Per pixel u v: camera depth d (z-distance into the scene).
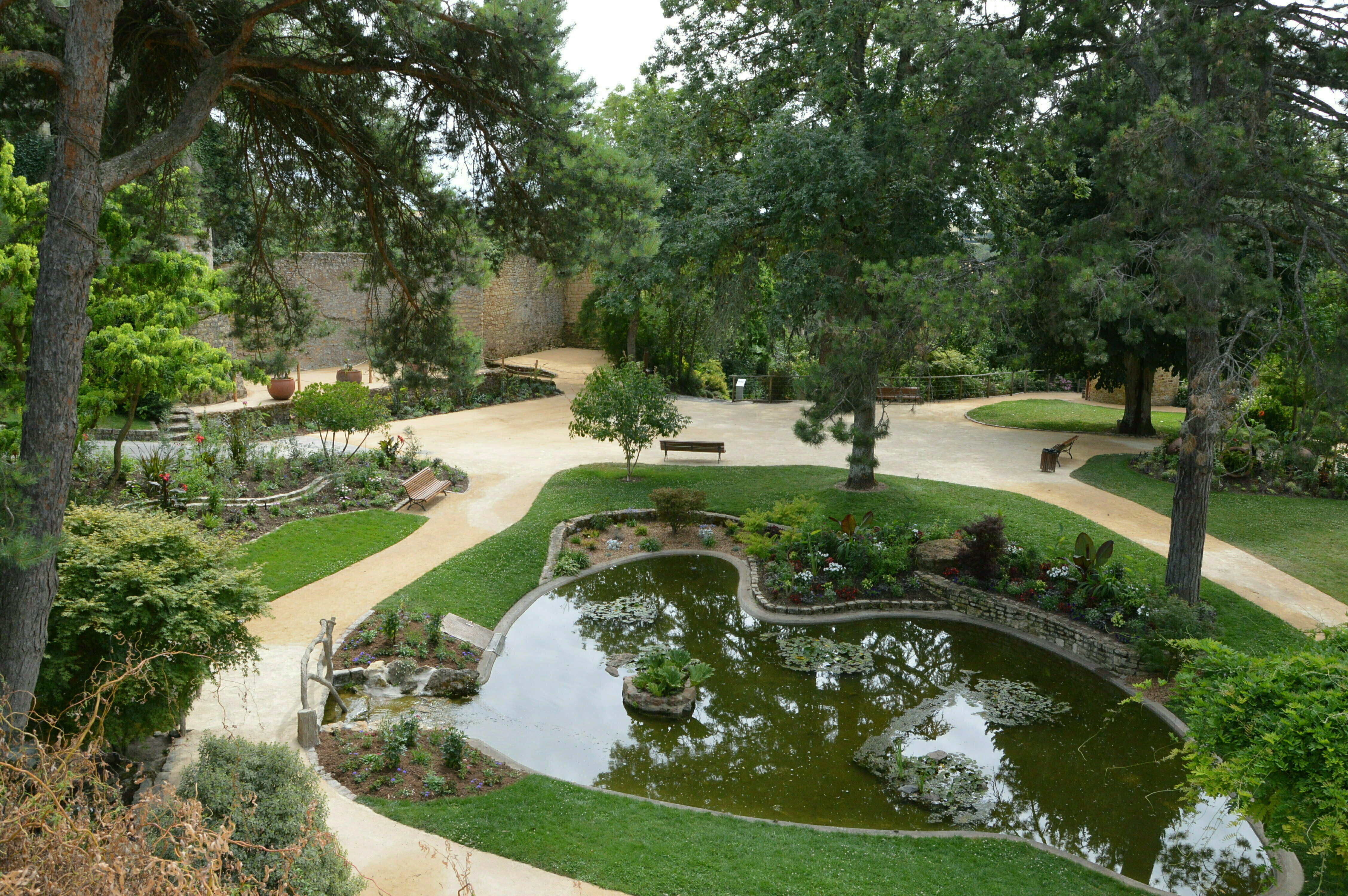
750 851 9.41
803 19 18.89
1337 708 6.76
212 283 17.64
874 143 18.27
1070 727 13.20
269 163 12.03
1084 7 13.34
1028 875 9.34
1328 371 11.85
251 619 14.66
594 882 8.70
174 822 3.97
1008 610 16.80
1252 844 10.47
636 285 21.19
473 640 15.00
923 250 18.22
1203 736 7.68
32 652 7.92
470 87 10.27
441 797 10.26
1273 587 17.11
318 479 21.47
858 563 18.36
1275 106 13.05
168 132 9.02
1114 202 14.20
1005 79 13.79
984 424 32.22
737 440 29.16
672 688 13.47
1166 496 22.36
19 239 14.42
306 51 10.76
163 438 21.52
